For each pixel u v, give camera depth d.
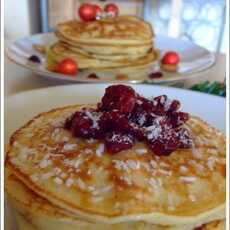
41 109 0.28
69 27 0.41
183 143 0.20
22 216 0.19
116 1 0.83
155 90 0.31
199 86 0.35
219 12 0.80
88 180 0.18
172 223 0.17
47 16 0.78
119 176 0.18
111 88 0.20
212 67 0.41
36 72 0.34
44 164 0.19
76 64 0.37
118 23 0.41
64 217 0.17
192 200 0.17
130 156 0.19
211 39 0.82
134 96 0.20
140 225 0.17
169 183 0.18
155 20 0.84
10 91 0.34
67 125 0.21
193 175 0.18
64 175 0.18
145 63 0.38
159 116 0.20
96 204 0.17
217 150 0.20
